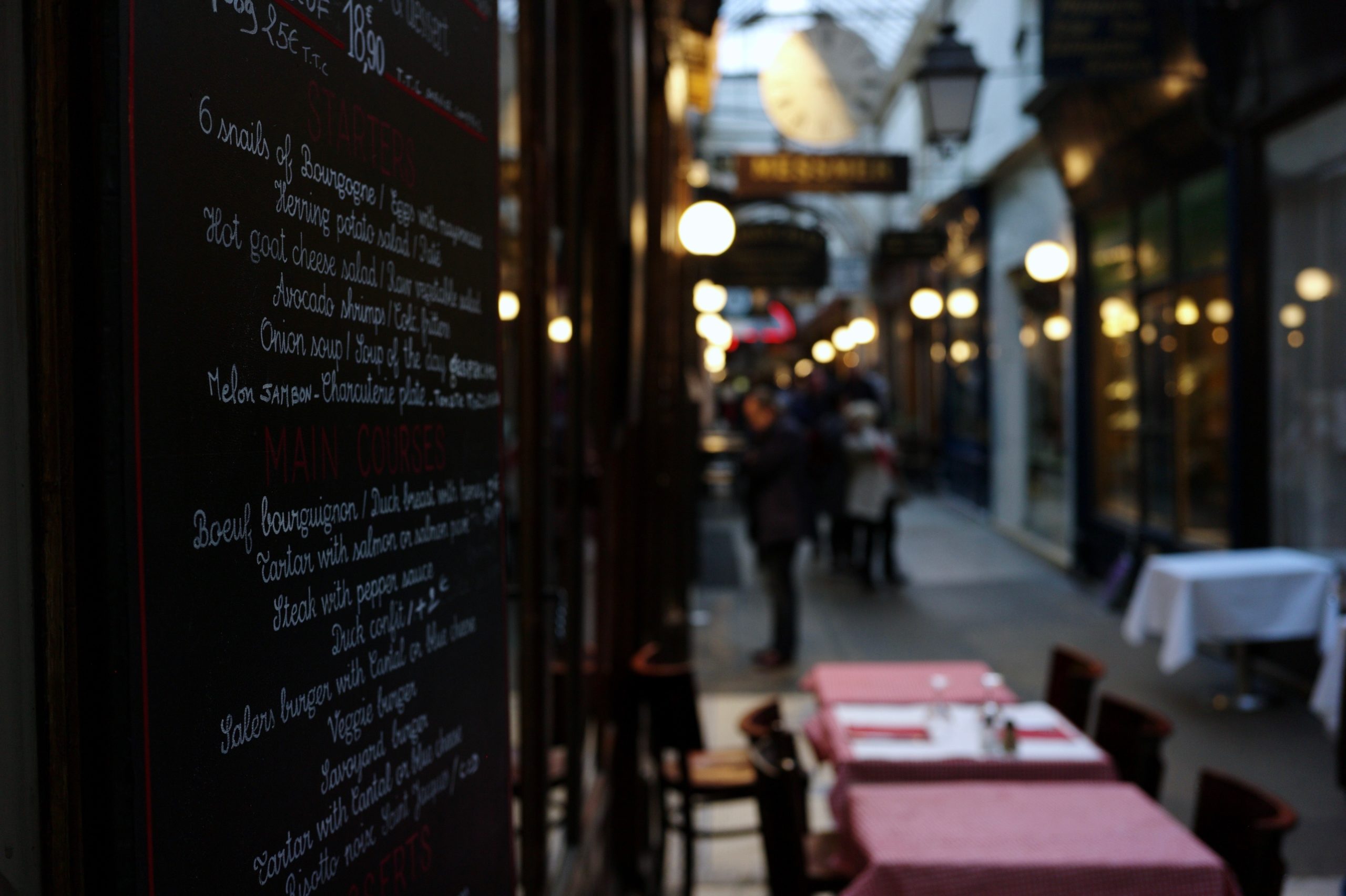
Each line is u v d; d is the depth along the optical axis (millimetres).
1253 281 7672
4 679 902
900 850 3131
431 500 1634
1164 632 6750
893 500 11062
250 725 1141
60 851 918
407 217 1548
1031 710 4508
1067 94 9750
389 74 1484
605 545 4875
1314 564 6719
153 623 975
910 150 19453
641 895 4668
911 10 16219
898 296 23297
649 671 4438
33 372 905
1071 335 11711
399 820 1511
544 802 3105
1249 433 7754
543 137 3225
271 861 1183
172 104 1004
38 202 901
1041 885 3008
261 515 1164
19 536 906
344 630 1356
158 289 983
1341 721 4359
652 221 5797
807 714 7016
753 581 11742
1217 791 3428
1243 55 7297
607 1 4203
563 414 4711
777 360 32031
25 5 896
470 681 1792
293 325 1230
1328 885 4445
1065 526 12109
